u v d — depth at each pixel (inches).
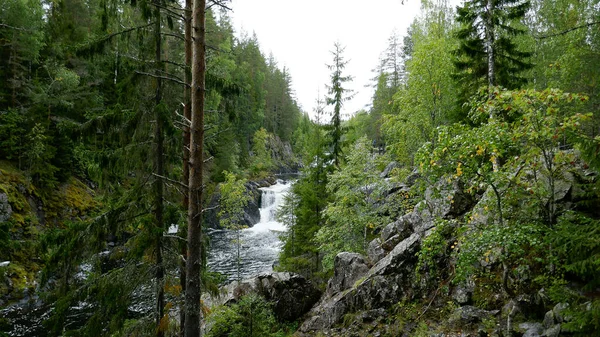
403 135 901.2
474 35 612.1
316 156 969.5
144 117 314.2
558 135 251.9
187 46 364.5
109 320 314.5
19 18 1138.0
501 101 277.1
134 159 318.0
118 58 324.8
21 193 946.1
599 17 505.7
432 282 430.3
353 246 667.4
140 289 339.9
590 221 232.2
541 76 837.2
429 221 486.6
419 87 778.2
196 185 294.8
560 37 682.8
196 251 297.0
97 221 309.6
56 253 301.4
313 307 581.3
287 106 3385.8
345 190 673.6
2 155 999.0
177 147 349.1
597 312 195.3
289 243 868.0
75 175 1216.2
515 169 319.9
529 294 316.2
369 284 468.8
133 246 317.1
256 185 1996.8
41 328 614.5
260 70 3019.2
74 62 1316.4
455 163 303.9
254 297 484.7
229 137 1744.6
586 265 213.9
